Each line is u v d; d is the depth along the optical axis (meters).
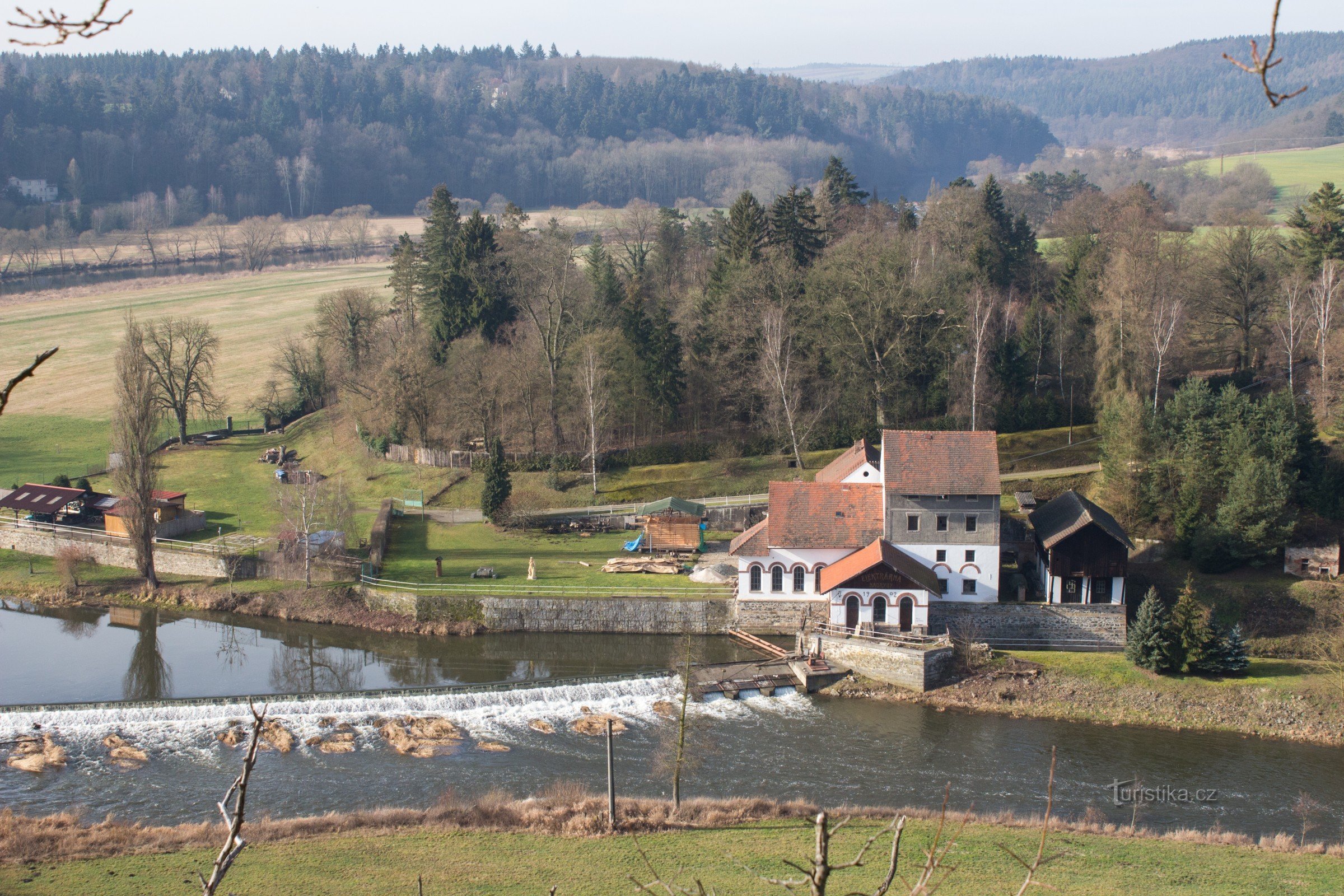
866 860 51.34
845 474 91.31
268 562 94.44
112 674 79.44
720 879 48.78
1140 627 75.88
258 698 72.25
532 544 102.56
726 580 90.00
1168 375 117.69
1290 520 86.56
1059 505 88.06
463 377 121.62
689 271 157.12
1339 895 48.50
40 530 104.06
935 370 122.38
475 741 68.00
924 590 79.44
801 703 74.00
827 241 150.12
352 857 51.28
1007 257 142.75
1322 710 70.44
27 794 60.28
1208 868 51.16
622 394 123.31
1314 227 123.38
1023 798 60.84
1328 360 104.06
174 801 59.62
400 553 99.62
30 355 179.75
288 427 144.12
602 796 59.12
